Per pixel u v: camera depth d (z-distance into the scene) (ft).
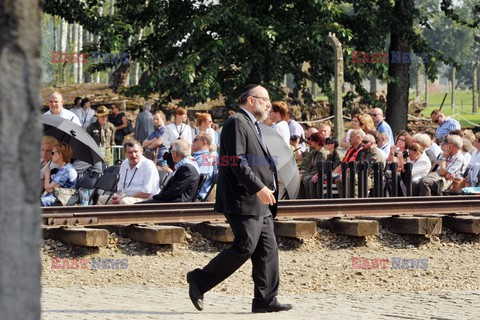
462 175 88.94
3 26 12.87
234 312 44.45
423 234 70.54
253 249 42.32
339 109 117.29
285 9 159.94
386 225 72.69
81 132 84.33
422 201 76.74
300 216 71.31
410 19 172.04
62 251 62.44
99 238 61.72
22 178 12.87
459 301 49.85
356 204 72.54
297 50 160.66
